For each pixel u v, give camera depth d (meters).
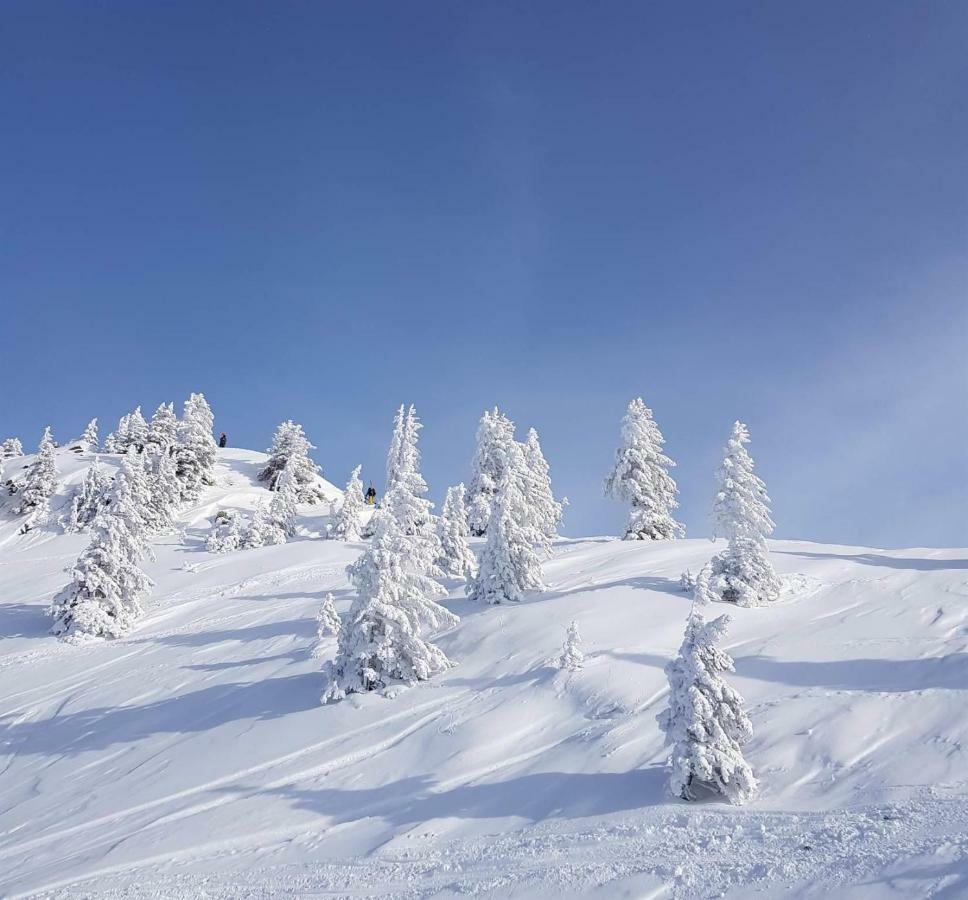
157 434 80.81
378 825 13.77
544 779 13.99
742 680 16.75
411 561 23.53
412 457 48.66
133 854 14.29
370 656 22.05
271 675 25.55
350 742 18.47
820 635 18.86
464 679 20.98
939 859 8.08
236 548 56.28
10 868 15.17
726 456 25.34
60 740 24.27
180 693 26.11
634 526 43.69
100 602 37.47
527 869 10.43
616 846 10.66
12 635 38.19
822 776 11.71
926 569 24.17
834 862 8.70
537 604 25.77
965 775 10.58
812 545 32.25
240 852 13.70
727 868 9.16
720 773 11.63
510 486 29.16
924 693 13.66
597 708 16.81
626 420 47.28
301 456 80.00
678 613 22.59
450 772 15.42
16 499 72.25
